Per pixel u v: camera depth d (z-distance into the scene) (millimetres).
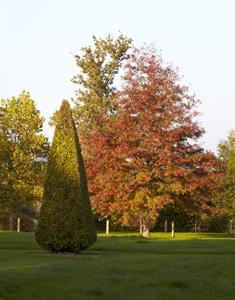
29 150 37438
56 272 14148
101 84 52625
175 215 46844
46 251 21172
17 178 36562
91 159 33656
